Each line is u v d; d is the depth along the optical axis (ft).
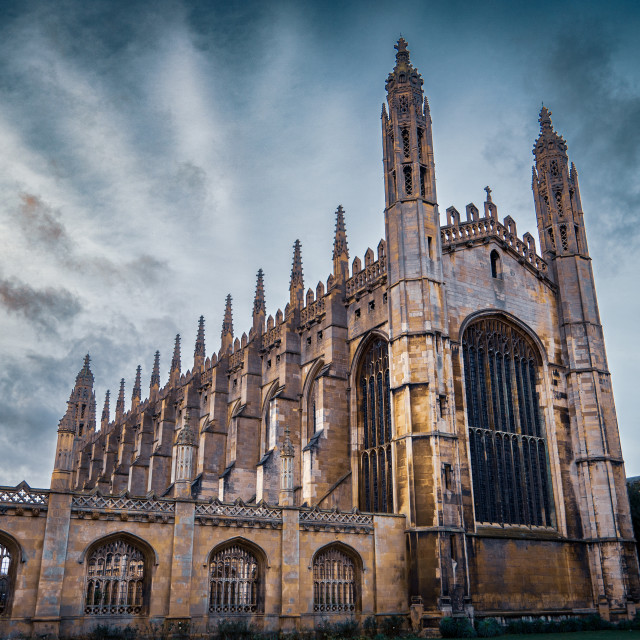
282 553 126.62
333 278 194.39
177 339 305.32
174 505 118.62
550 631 149.59
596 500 172.55
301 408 201.05
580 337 187.11
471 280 173.78
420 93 179.01
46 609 103.35
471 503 152.25
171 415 275.80
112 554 113.09
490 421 168.45
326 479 171.63
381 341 174.70
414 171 167.94
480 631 134.41
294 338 206.59
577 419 180.96
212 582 120.67
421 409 148.36
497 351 176.65
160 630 111.24
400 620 135.85
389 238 167.12
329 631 126.11
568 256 195.62
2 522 104.63
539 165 208.44
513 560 154.40
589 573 168.55
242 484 210.79
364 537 138.41
